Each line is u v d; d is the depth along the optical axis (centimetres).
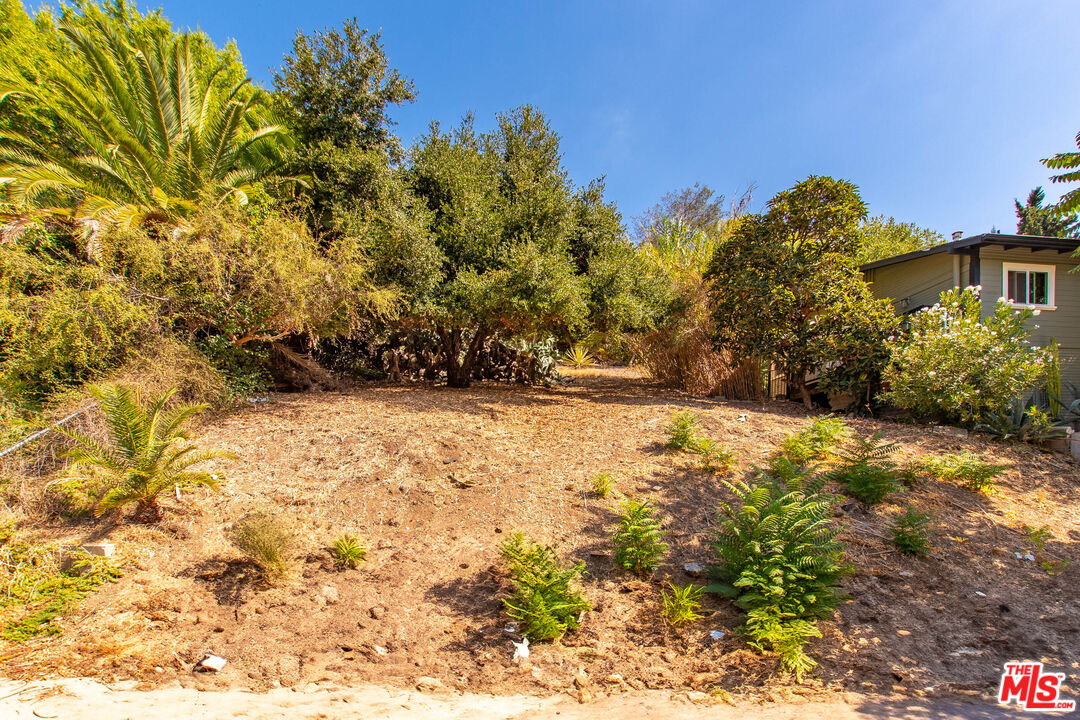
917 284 1120
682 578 403
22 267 605
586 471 561
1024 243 907
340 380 979
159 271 655
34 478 465
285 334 791
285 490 491
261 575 382
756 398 1063
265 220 758
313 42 1007
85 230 677
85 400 535
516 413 768
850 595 386
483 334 1042
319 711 269
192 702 269
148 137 961
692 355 1091
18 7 1208
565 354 1822
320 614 352
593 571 407
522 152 1093
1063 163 712
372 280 823
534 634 337
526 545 429
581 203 1085
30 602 340
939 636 353
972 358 747
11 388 561
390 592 378
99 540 400
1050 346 810
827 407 1045
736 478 559
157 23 1299
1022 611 385
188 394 640
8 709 252
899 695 294
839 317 917
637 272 1027
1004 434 723
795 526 371
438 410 747
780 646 316
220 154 985
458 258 937
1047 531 505
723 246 1034
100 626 326
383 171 894
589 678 309
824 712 275
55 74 820
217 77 1313
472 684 302
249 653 314
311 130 1013
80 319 585
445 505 484
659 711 277
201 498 468
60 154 916
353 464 540
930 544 461
